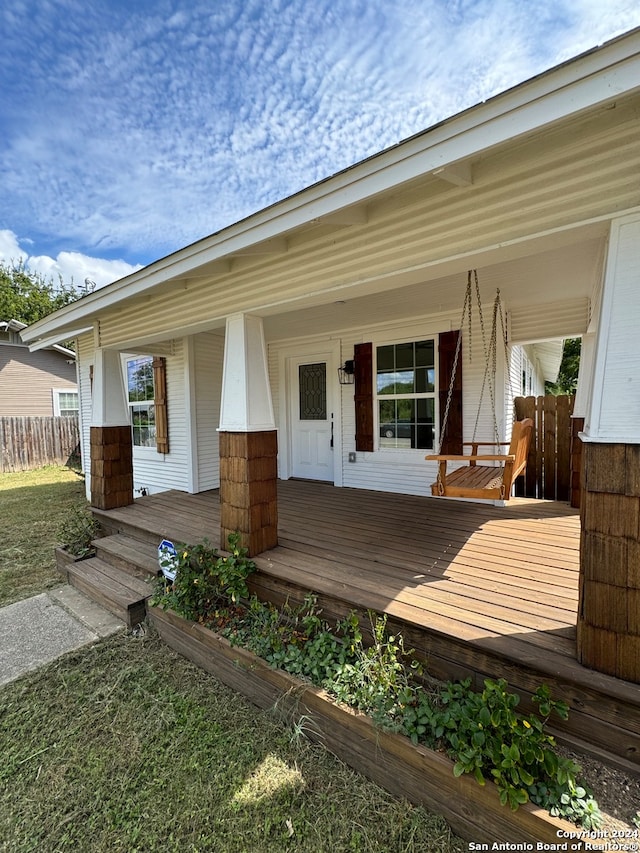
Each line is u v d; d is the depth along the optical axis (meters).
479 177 1.97
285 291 2.79
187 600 2.90
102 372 4.86
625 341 1.64
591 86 1.41
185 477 5.96
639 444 1.61
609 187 1.66
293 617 2.66
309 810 1.79
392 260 2.28
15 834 1.75
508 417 4.54
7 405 12.90
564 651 1.84
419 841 1.64
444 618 2.13
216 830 1.73
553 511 4.25
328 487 5.61
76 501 7.69
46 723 2.31
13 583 4.14
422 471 4.96
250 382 3.12
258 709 2.39
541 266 3.05
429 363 4.80
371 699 1.95
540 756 1.52
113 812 1.82
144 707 2.42
